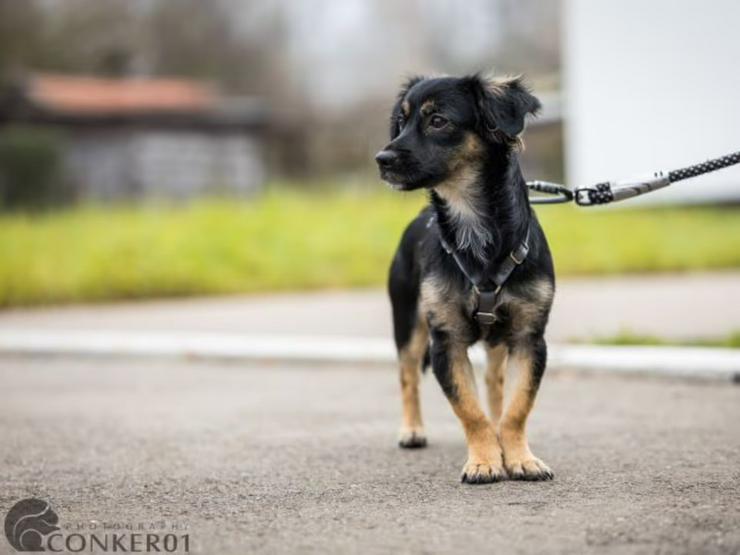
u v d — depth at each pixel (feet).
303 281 63.77
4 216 107.34
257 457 20.80
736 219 77.25
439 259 19.02
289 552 13.85
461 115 19.35
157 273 63.16
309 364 36.22
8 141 122.72
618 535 14.11
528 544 13.83
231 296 61.41
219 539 14.66
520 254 18.48
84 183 130.72
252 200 106.63
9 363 38.47
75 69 187.11
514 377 18.90
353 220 81.00
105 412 27.17
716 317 41.86
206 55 194.18
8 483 18.84
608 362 31.04
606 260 64.95
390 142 19.98
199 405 28.09
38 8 183.93
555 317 44.09
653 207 83.92
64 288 60.70
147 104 144.05
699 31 78.07
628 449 20.51
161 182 131.85
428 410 26.71
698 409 25.09
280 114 184.55
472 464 18.12
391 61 187.42
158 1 191.93
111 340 40.96
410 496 17.04
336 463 20.06
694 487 16.94
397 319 22.34
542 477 17.90
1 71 181.27
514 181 18.89
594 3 82.89
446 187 19.27
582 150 84.99
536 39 184.03
